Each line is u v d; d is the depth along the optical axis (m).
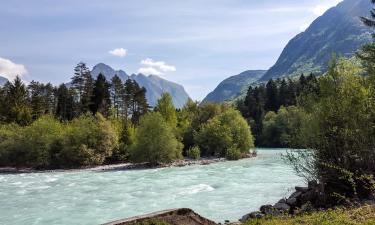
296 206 23.44
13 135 78.00
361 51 45.50
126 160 81.00
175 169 62.53
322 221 13.76
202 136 85.94
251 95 140.12
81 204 32.88
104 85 111.75
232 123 85.75
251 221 15.78
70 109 114.12
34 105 106.75
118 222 15.06
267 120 121.31
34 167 73.38
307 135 23.08
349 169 21.66
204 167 64.06
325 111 22.11
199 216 17.66
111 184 45.78
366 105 21.69
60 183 48.12
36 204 33.22
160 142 70.38
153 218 16.11
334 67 23.33
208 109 97.19
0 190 42.34
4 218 27.94
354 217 14.02
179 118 99.25
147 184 44.72
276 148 110.62
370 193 21.53
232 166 63.59
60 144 75.44
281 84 139.12
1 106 98.12
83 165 73.81
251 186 39.94
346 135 21.55
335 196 21.81
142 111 118.94
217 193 36.31
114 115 103.94
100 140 76.12
